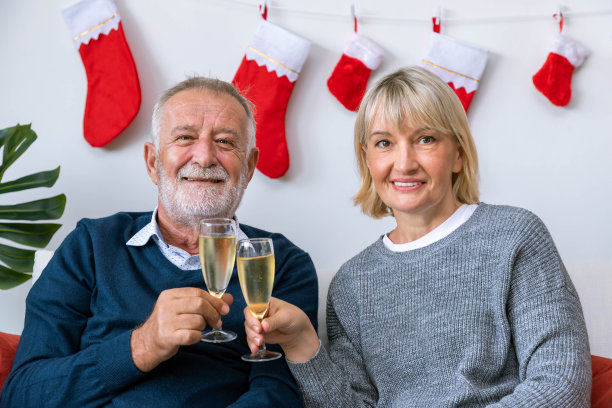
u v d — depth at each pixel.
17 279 2.13
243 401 1.36
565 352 1.35
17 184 2.13
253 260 1.23
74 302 1.52
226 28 2.49
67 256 1.57
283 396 1.41
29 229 2.17
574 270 1.80
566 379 1.30
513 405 1.28
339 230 2.52
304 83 2.51
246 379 1.50
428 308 1.51
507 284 1.44
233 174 1.65
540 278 1.44
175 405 1.36
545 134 2.51
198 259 1.57
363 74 2.45
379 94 1.58
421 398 1.45
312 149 2.51
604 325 1.73
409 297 1.54
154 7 2.48
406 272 1.56
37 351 1.44
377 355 1.56
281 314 1.35
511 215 1.52
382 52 2.45
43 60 2.46
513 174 2.51
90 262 1.56
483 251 1.49
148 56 2.48
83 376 1.33
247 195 2.49
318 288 1.75
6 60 2.46
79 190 2.45
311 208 2.51
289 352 1.47
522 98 2.51
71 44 2.46
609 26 2.50
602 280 1.78
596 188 2.50
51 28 2.46
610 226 2.50
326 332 1.78
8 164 2.11
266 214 2.50
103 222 1.65
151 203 2.47
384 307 1.58
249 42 2.50
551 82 2.44
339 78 2.44
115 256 1.57
